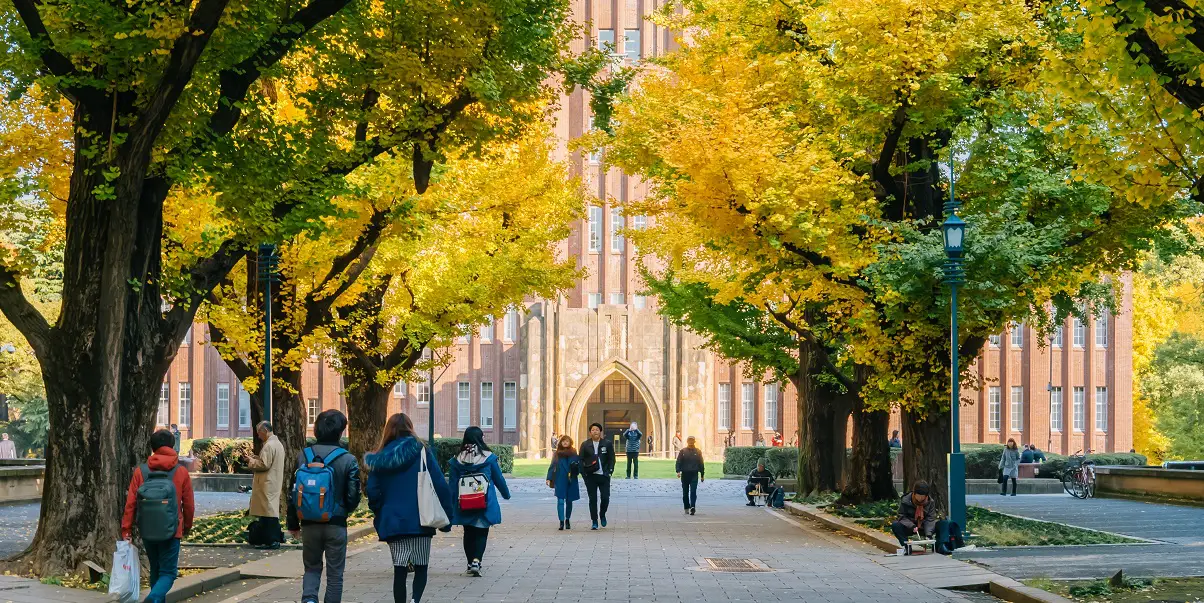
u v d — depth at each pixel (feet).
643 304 224.33
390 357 91.66
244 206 49.57
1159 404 208.54
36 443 217.36
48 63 43.34
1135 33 36.70
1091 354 224.94
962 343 70.18
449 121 57.57
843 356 90.63
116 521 45.65
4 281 45.09
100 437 45.42
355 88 57.47
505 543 63.82
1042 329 86.07
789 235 65.21
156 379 48.16
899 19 62.44
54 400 45.34
